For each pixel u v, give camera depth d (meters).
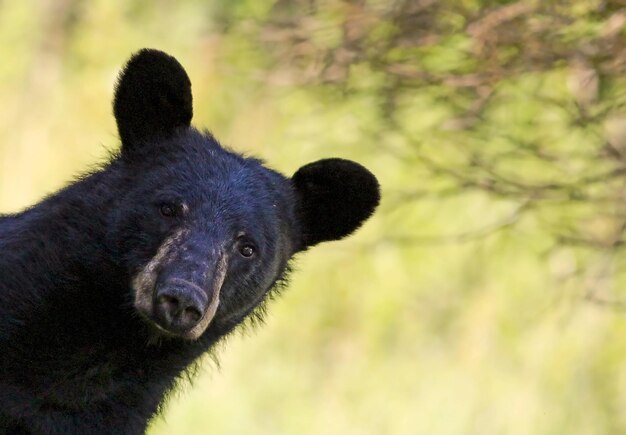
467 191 14.08
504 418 17.80
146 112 9.49
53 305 8.61
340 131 14.33
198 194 8.92
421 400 18.61
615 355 17.22
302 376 19.20
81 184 9.10
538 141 12.45
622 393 17.28
